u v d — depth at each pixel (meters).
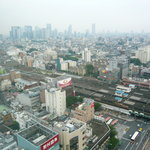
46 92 175.75
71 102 188.50
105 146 127.25
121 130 152.62
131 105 182.38
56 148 90.12
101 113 184.00
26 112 168.75
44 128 96.88
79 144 100.88
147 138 141.50
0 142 97.44
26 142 86.62
